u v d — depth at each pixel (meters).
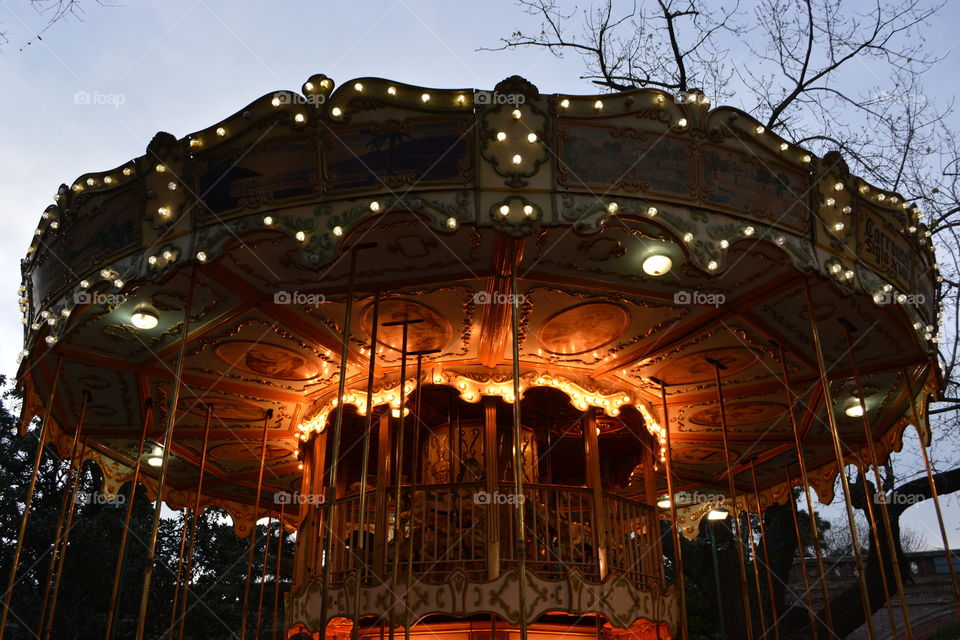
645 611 10.14
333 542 10.48
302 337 10.74
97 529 26.11
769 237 8.70
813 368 11.67
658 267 9.16
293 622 10.16
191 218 8.66
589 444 11.42
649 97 8.26
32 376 11.47
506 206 7.96
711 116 8.49
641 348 11.17
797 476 15.78
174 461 15.23
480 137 8.05
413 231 8.55
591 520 10.59
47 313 9.88
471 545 10.07
